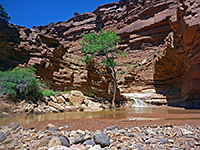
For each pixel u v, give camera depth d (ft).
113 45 78.13
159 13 143.33
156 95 89.10
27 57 55.93
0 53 50.11
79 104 46.60
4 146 7.52
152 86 96.32
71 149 7.08
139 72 105.60
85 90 68.33
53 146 7.36
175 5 135.95
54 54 62.59
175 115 24.93
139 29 152.97
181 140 9.21
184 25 46.09
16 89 31.12
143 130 11.53
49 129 11.69
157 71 90.84
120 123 15.72
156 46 141.18
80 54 167.63
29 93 34.58
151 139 9.36
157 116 23.36
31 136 9.89
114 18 179.83
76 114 28.45
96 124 15.16
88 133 10.69
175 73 82.53
